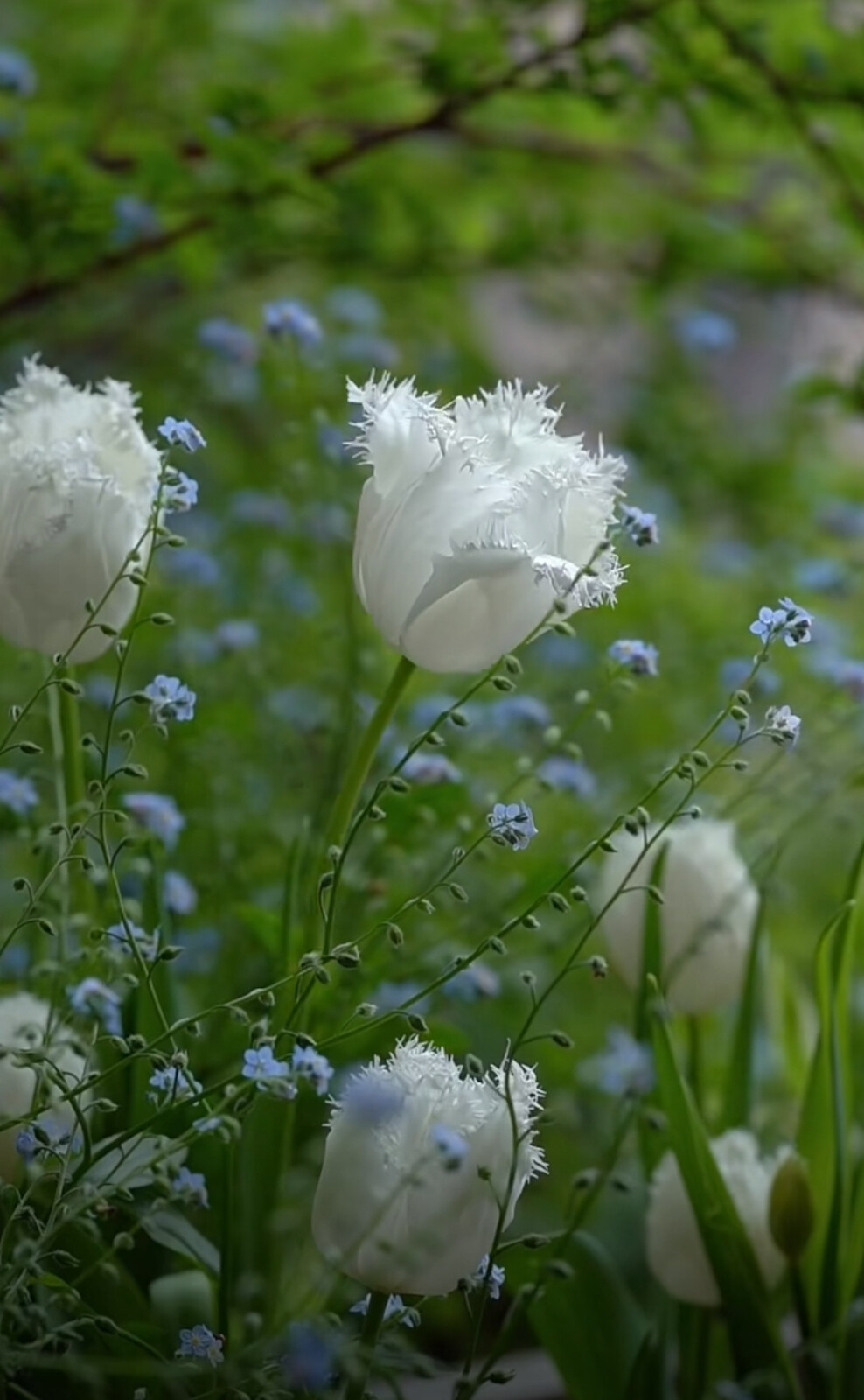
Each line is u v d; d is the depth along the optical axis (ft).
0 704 3.57
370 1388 2.80
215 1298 2.68
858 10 3.91
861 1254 2.71
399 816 2.96
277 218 4.19
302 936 2.67
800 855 4.05
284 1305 2.68
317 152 4.18
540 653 3.99
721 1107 2.98
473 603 2.38
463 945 3.18
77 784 2.65
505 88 4.01
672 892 2.76
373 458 2.39
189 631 3.57
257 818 3.38
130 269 4.23
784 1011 3.05
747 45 3.88
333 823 2.53
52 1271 2.56
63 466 2.42
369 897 3.00
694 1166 2.64
